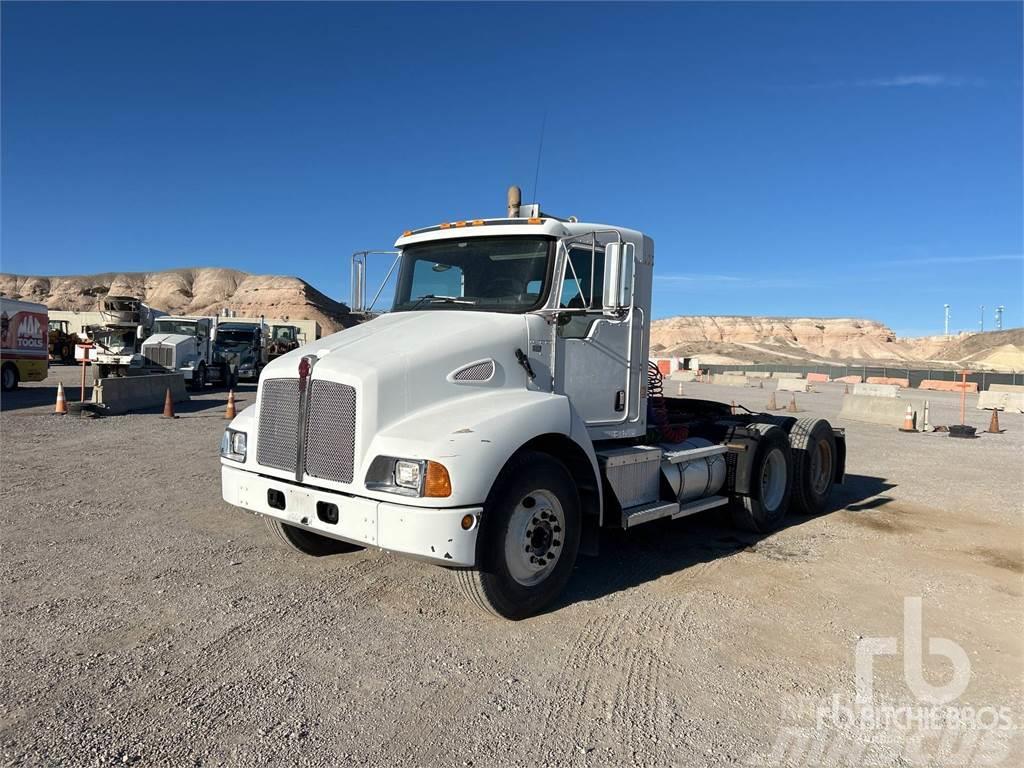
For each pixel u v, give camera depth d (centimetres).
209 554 583
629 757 308
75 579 515
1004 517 786
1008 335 14775
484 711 344
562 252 523
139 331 2556
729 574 568
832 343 17875
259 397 482
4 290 18438
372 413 421
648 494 568
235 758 299
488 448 416
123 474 912
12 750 299
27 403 1812
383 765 297
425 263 581
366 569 552
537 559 462
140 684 361
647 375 613
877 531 719
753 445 676
